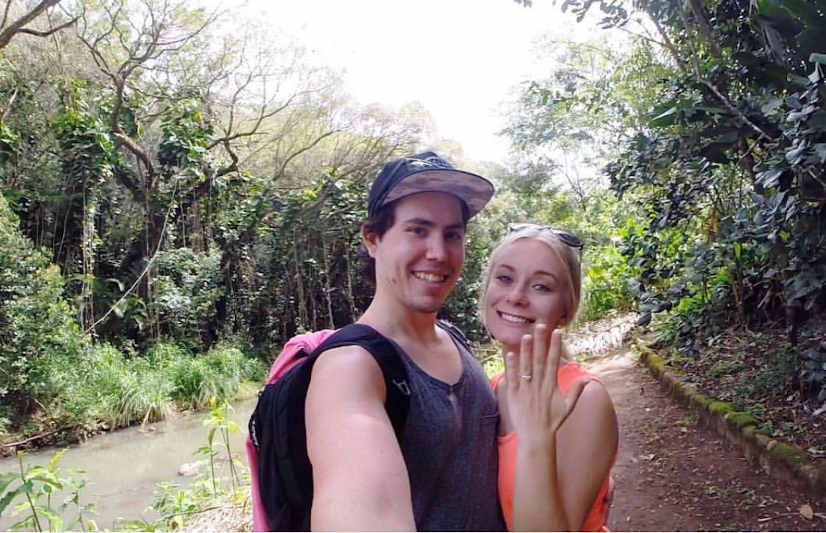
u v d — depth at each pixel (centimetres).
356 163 1574
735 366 526
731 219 383
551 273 123
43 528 436
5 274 858
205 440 827
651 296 463
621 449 462
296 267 1440
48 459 769
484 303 133
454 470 102
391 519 73
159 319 1184
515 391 100
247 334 1382
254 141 1528
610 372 707
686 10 492
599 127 1065
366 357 92
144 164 1273
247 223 1399
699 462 406
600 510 116
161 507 466
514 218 1967
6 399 846
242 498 443
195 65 1298
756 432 386
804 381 406
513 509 97
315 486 81
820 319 417
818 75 264
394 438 84
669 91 491
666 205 500
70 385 886
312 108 1489
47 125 1098
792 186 309
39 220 1082
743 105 387
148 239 1222
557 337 98
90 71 1182
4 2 1039
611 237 1105
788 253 345
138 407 917
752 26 425
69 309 980
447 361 115
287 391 93
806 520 303
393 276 110
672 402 540
